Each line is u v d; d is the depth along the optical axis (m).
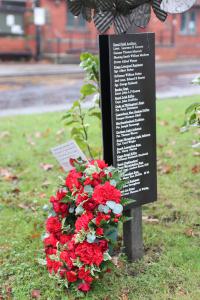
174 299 2.54
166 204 3.70
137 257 2.91
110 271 2.72
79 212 2.53
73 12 2.86
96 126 6.11
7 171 4.58
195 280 2.69
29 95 9.97
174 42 21.28
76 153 3.03
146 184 2.85
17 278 2.76
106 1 2.67
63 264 2.57
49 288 2.66
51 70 15.17
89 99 8.82
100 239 2.52
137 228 2.88
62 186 2.67
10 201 3.86
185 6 2.59
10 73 14.09
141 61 2.70
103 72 2.63
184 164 4.59
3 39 17.92
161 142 5.40
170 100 8.63
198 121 3.09
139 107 2.74
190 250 2.98
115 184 2.57
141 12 2.67
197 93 10.05
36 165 4.73
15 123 6.75
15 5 18.22
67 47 19.27
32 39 18.42
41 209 3.65
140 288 2.64
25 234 3.26
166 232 3.24
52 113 7.59
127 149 2.74
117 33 2.72
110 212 2.52
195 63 19.52
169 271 2.78
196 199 3.79
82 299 2.57
